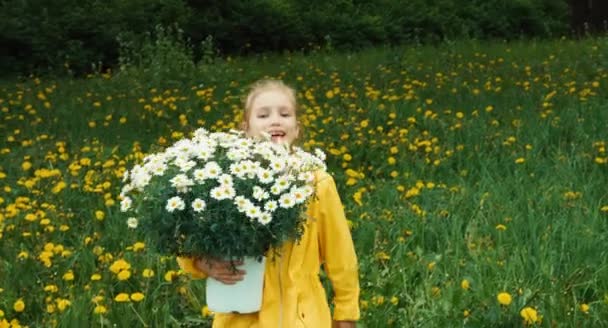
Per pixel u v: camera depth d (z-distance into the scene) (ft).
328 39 58.65
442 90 35.32
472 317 13.73
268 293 10.11
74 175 22.26
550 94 31.83
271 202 9.70
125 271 14.94
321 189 10.22
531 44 59.82
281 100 10.96
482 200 19.22
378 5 68.28
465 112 30.73
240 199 9.62
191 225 9.71
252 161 10.12
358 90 35.81
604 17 80.43
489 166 23.18
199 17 58.29
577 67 41.50
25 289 15.43
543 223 17.89
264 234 9.81
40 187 21.77
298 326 9.85
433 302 14.82
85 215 20.07
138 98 35.78
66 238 18.65
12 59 50.72
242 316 10.30
